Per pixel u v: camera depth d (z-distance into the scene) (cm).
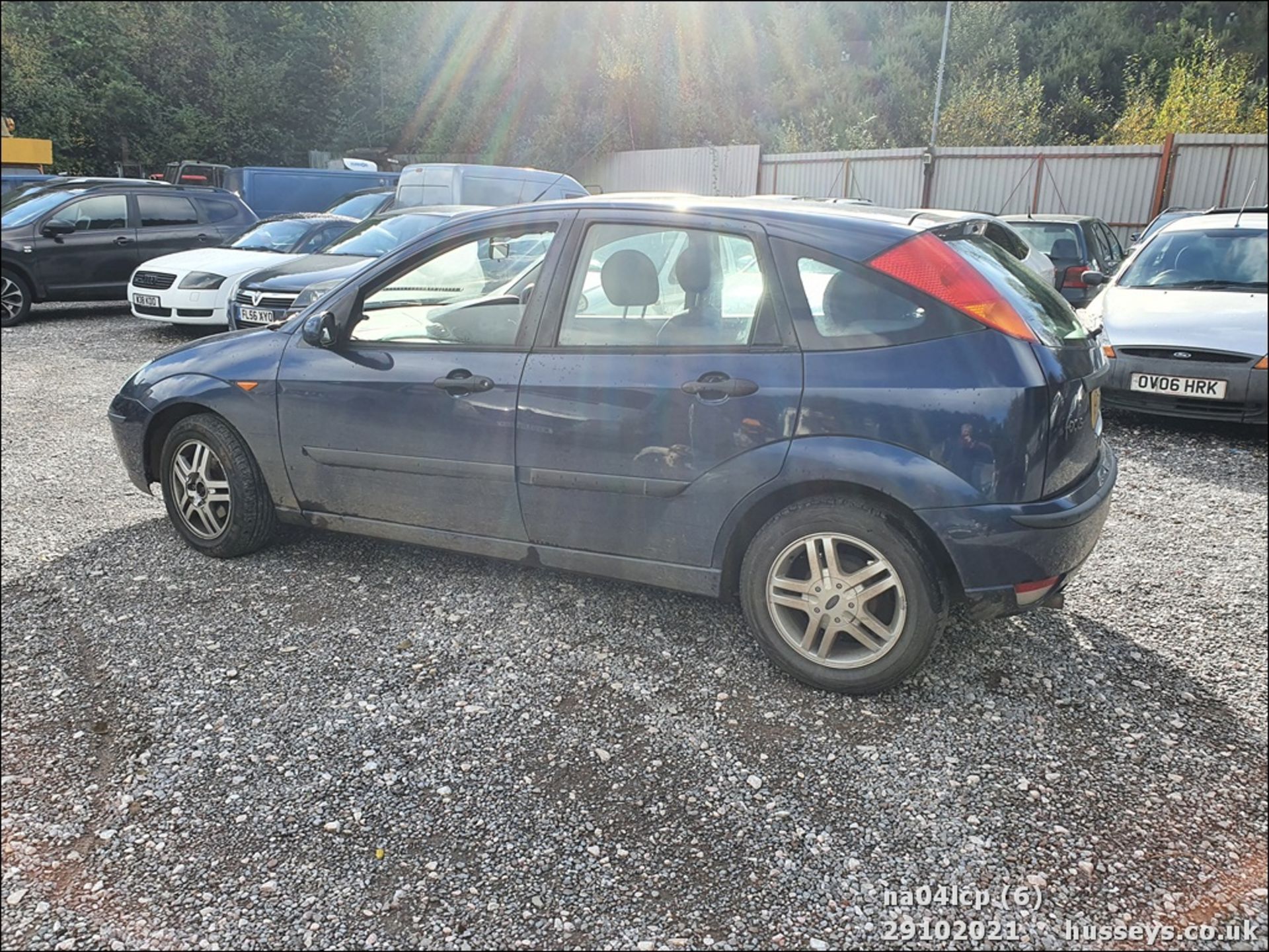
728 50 2714
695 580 332
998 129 2341
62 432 670
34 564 425
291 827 257
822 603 309
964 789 270
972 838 251
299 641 354
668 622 367
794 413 300
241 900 233
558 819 258
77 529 470
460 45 2902
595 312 336
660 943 218
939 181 2002
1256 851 247
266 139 2775
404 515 382
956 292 288
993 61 2756
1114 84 2919
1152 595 397
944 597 300
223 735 297
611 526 339
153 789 273
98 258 1229
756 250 312
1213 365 630
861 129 2491
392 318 380
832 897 231
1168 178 1808
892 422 288
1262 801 266
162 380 423
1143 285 745
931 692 318
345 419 380
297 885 237
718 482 314
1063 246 1080
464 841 251
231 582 404
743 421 307
